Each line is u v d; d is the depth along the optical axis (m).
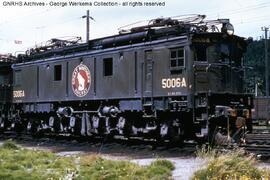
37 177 11.83
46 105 25.73
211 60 17.62
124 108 20.47
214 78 17.62
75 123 23.61
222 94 17.33
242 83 18.53
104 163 13.40
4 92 30.17
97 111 22.05
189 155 16.56
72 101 24.05
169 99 18.16
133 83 19.92
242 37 18.52
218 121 16.75
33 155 16.02
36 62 26.70
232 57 18.22
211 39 17.66
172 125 18.28
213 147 16.25
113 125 21.50
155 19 19.66
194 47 17.38
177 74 17.81
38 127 26.83
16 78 28.81
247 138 20.45
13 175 12.12
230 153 11.94
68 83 24.05
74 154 17.81
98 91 21.97
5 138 27.55
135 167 12.53
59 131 25.17
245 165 11.10
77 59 23.42
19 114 28.58
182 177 11.70
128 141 21.14
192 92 17.17
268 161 14.42
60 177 11.63
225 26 17.89
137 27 20.36
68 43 26.31
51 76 25.31
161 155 16.94
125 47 20.42
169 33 18.72
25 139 26.31
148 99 19.25
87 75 22.67
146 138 19.91
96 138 23.44
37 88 26.52
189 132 18.20
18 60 29.38
